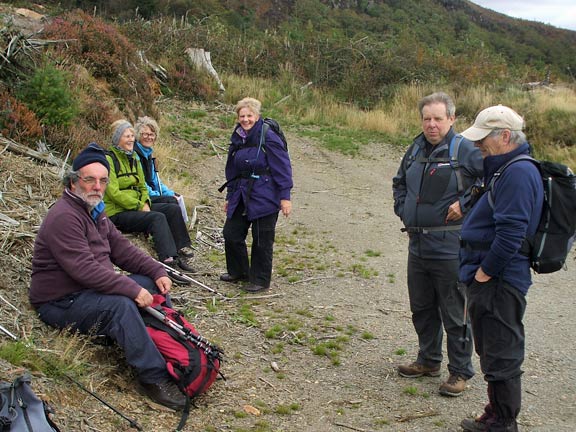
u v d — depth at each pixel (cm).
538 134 1598
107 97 1096
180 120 1380
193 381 400
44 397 349
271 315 571
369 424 404
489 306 366
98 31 1211
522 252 362
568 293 712
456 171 434
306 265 740
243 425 388
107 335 407
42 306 422
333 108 1706
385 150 1450
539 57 5388
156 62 1620
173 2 3203
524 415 430
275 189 613
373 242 863
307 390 446
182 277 618
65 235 407
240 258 639
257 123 611
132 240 647
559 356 537
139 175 663
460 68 2033
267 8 4103
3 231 520
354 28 4222
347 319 583
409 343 539
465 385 453
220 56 1902
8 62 870
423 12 5294
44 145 760
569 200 353
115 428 353
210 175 1079
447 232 437
